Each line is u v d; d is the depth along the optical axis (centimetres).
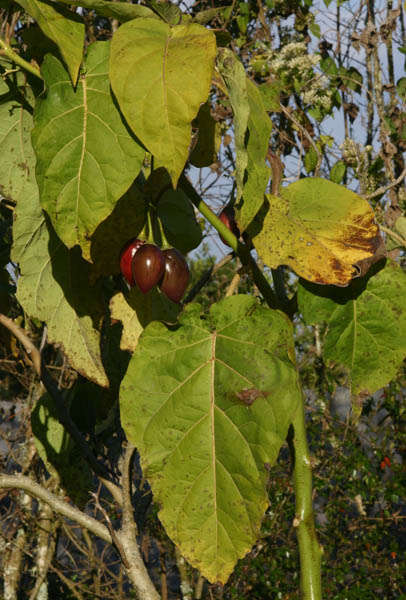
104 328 166
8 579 493
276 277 157
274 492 527
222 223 152
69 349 155
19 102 153
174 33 140
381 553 518
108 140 140
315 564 145
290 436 147
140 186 157
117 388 171
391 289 150
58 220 140
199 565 140
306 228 149
